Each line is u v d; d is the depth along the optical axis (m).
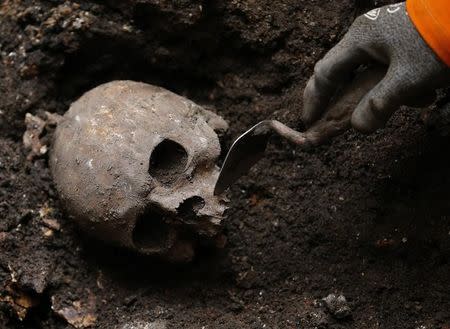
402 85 0.94
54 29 1.10
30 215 1.07
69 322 1.03
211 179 1.02
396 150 1.06
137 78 1.13
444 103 1.06
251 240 1.06
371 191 1.06
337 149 1.08
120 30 1.09
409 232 1.04
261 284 1.05
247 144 0.99
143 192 0.99
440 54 0.92
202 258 1.06
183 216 1.00
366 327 1.01
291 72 1.10
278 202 1.07
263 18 1.09
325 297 1.03
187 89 1.13
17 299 1.05
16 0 1.13
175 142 1.01
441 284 1.02
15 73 1.12
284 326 1.02
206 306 1.05
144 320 1.03
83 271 1.06
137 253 1.04
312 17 1.10
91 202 1.00
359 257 1.04
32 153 1.08
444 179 1.04
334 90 0.98
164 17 1.08
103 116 1.02
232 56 1.11
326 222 1.06
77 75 1.12
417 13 0.93
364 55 0.96
